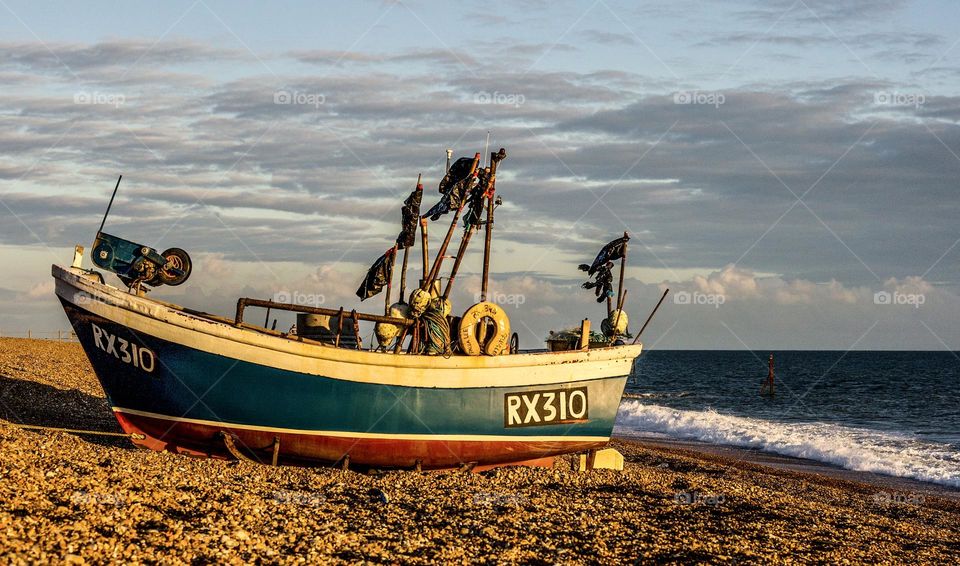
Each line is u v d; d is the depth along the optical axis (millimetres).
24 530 8062
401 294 16547
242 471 13875
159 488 10828
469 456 15992
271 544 9156
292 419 14969
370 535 10070
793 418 54688
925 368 138250
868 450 32062
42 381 24109
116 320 14633
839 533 13305
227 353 14578
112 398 15211
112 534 8523
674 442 35125
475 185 16250
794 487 21281
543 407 16344
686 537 11648
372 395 15195
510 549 10062
